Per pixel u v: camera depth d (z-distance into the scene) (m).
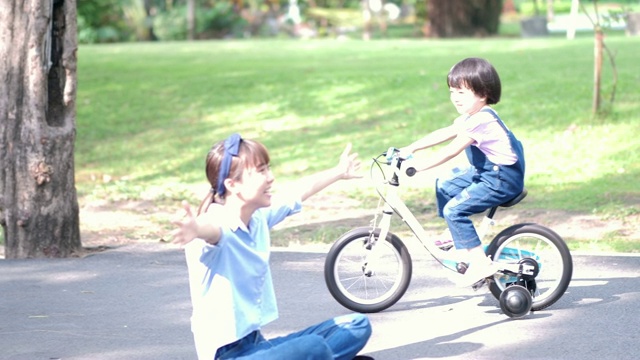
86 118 16.48
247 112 16.34
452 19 32.75
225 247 4.37
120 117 16.48
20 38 8.59
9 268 8.38
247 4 42.66
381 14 38.41
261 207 4.50
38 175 8.71
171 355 6.07
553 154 12.58
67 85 8.81
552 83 16.27
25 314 7.00
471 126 6.40
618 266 7.96
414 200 11.04
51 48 8.83
